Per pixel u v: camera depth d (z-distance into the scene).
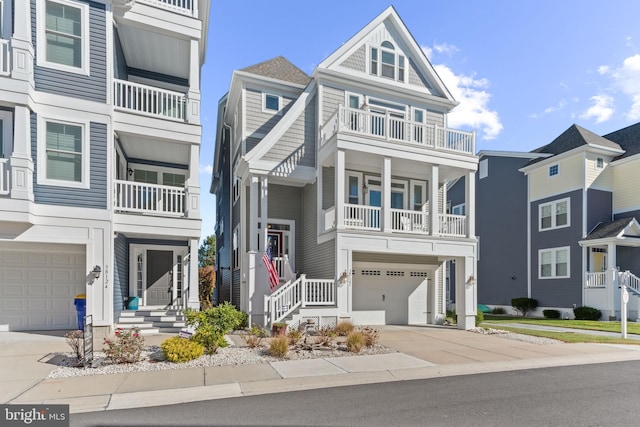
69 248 10.86
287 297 11.97
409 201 16.38
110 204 10.82
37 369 7.27
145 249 15.32
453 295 27.67
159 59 14.16
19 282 11.15
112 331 10.66
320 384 6.77
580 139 21.38
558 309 21.31
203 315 8.99
